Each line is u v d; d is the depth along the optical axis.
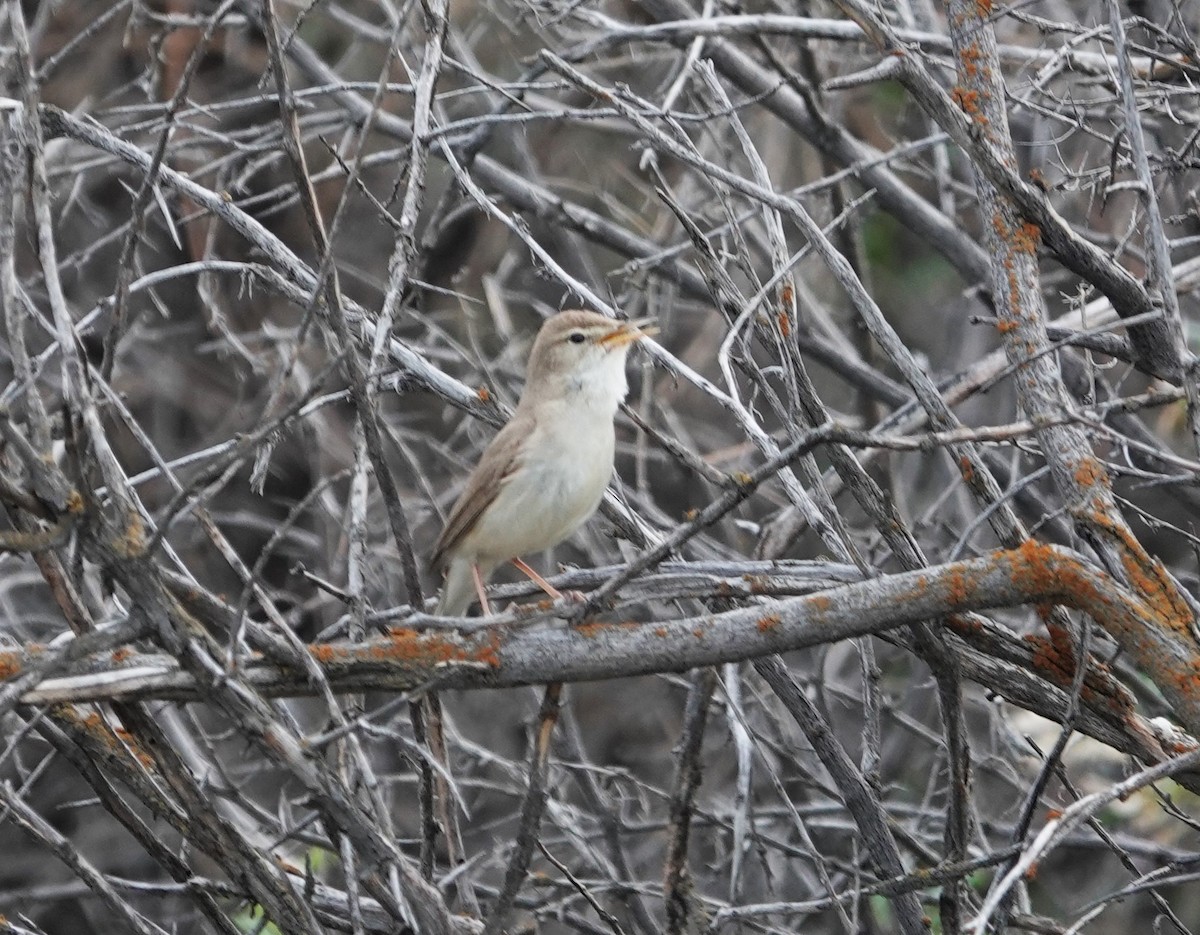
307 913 7.50
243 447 6.38
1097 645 10.30
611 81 17.44
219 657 6.77
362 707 9.17
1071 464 7.75
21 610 15.29
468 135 12.25
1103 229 14.75
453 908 10.57
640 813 15.17
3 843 15.73
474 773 15.44
